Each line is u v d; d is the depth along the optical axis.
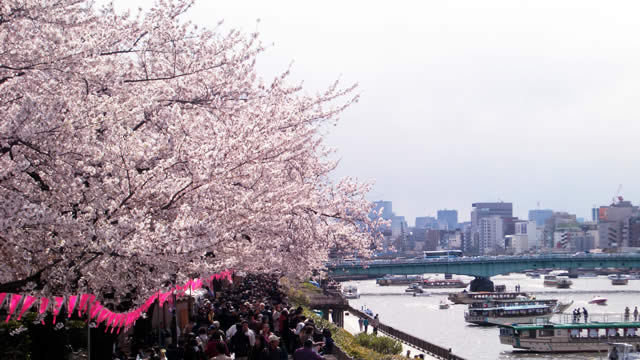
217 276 25.17
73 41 12.57
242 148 14.60
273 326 26.77
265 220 16.67
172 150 14.59
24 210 10.41
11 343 14.94
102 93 14.71
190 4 16.11
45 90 12.50
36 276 11.48
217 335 17.41
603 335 84.81
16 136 11.19
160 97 16.44
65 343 16.44
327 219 24.80
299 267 23.73
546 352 84.06
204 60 16.48
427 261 148.50
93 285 12.24
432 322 124.50
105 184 12.41
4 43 12.16
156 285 12.31
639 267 147.62
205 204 14.50
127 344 24.12
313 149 23.33
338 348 30.75
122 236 11.43
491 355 83.75
